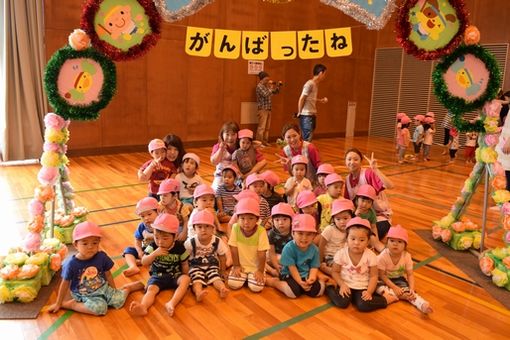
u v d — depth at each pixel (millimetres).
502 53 8750
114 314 2463
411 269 2791
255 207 2824
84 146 7328
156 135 8117
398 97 10938
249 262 2887
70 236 3438
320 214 3467
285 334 2312
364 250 2709
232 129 4328
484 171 3506
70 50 3033
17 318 2363
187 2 3238
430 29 3344
